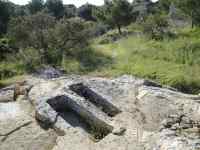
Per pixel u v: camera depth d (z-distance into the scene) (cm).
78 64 2308
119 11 4116
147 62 2245
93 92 982
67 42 2703
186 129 730
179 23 3728
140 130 738
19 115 889
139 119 819
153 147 656
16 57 2548
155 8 5091
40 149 725
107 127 788
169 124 762
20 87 1075
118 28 4131
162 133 703
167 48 2561
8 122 850
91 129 811
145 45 2805
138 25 3812
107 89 1014
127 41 3181
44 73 1911
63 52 2661
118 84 1048
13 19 2892
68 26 2722
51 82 1080
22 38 2675
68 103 910
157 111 849
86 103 891
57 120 818
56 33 2672
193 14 3288
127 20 4203
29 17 2803
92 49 2880
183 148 627
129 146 675
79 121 852
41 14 2838
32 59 2409
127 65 2202
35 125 832
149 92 952
